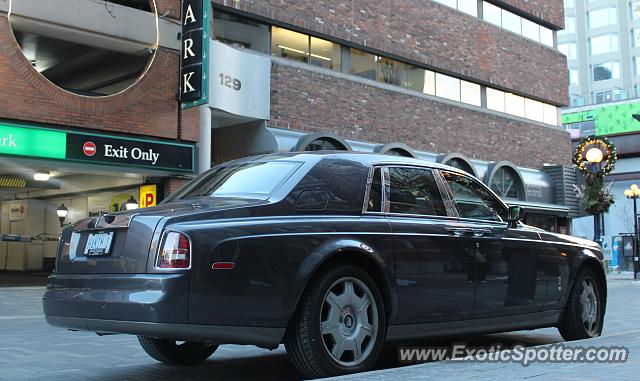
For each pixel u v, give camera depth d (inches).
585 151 961.5
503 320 222.4
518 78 1027.3
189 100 588.1
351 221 185.9
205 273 156.9
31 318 374.6
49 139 517.7
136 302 155.6
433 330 200.2
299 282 168.2
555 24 1111.6
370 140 784.9
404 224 197.5
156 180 625.9
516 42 1034.1
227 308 158.9
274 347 171.0
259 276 163.3
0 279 682.8
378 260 185.6
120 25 563.5
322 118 733.9
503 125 994.1
